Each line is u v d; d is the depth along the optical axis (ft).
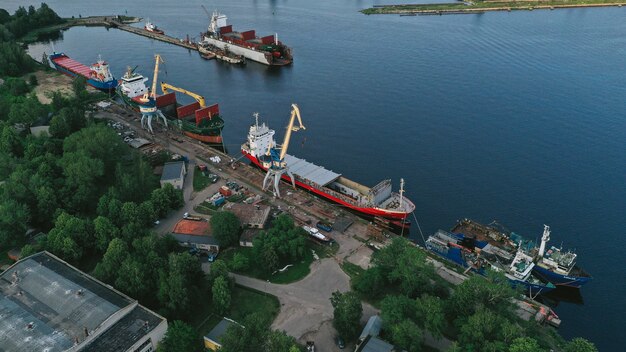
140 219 507.71
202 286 440.86
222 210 556.10
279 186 635.66
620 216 581.53
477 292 404.36
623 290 483.92
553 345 373.61
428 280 435.12
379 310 426.92
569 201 610.24
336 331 405.59
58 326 364.58
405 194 633.61
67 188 552.82
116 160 635.66
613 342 428.97
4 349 347.15
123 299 393.29
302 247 486.38
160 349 364.38
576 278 469.16
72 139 629.51
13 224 487.20
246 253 497.87
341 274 473.26
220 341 361.51
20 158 623.36
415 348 358.64
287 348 350.84
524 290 461.78
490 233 534.78
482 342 359.66
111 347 351.67
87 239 476.54
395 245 453.58
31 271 422.82
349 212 581.12
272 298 440.45
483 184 649.61
